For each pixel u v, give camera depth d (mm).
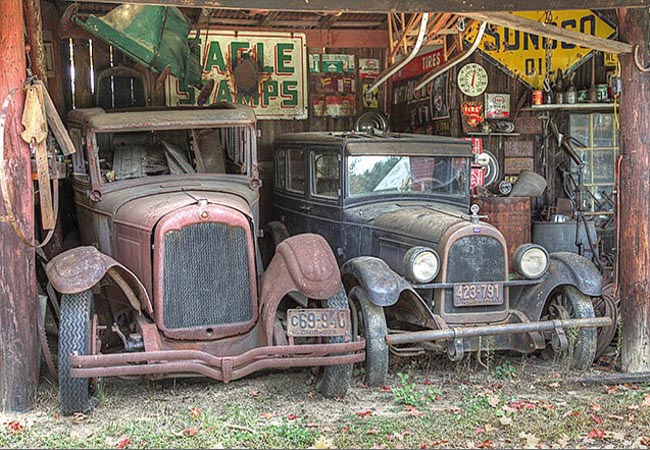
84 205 6156
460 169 6746
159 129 6098
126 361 4398
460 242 5414
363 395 5082
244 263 4977
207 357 4535
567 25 8500
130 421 4547
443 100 8578
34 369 4898
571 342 5516
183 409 4777
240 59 8906
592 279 5516
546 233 7977
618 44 5520
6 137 4754
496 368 5645
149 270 4879
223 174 6227
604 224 8828
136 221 5090
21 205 4828
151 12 6902
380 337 5117
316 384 5148
